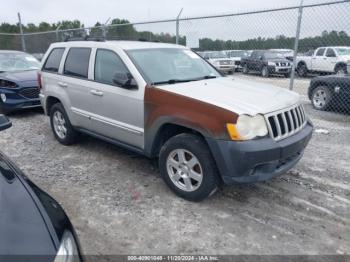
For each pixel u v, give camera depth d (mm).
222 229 3340
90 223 3457
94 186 4281
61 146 5836
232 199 3914
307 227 3381
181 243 3135
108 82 4547
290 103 3830
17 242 1851
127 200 3902
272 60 15742
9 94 7805
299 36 7379
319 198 3953
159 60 4531
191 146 3584
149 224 3428
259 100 3658
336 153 5422
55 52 5777
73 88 5152
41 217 2074
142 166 4887
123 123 4387
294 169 4773
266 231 3311
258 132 3338
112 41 4984
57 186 4297
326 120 7672
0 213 2020
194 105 3531
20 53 9547
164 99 3789
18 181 2396
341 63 15938
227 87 4113
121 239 3199
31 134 6625
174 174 3930
